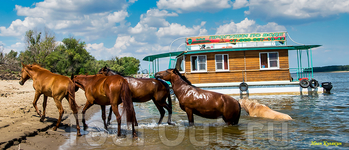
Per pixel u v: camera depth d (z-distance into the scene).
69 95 7.33
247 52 18.86
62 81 7.47
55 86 7.46
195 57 19.38
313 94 17.73
